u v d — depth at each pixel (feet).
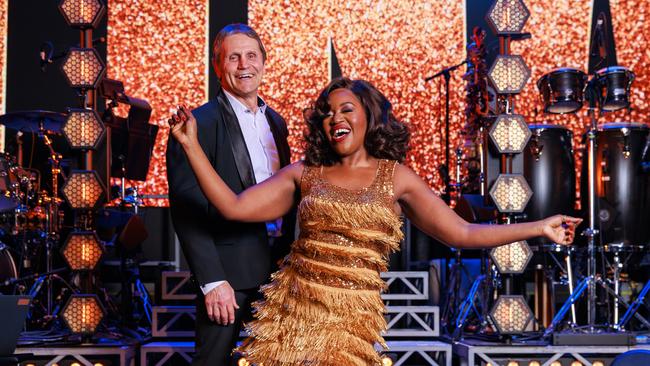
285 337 7.47
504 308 14.11
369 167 7.94
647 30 22.67
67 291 18.62
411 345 14.56
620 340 14.17
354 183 7.79
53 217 18.29
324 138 7.97
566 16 22.81
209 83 22.86
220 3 22.99
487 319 15.64
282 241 10.45
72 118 13.61
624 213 17.58
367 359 7.54
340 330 7.42
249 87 10.31
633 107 22.56
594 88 17.31
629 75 17.02
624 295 19.34
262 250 10.09
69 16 13.78
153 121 22.71
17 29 22.50
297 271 7.71
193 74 22.84
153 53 22.82
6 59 22.47
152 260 21.74
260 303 8.00
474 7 22.94
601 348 14.06
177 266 20.48
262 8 23.02
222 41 10.44
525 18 14.16
